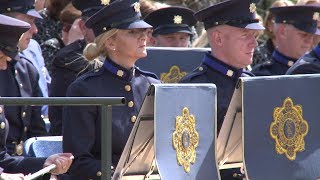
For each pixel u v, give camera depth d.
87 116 22.45
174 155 20.30
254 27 24.86
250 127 21.41
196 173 20.84
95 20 23.44
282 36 30.94
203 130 21.12
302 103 22.58
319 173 22.89
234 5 24.86
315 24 30.55
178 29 31.80
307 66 27.58
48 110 29.05
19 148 25.66
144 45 23.45
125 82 23.53
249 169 21.36
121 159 20.22
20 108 26.58
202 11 25.23
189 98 20.66
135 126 19.98
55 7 33.59
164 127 20.03
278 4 32.66
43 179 20.02
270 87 21.77
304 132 22.67
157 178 21.16
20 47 26.19
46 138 25.23
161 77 28.30
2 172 21.28
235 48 24.88
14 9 26.88
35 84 27.70
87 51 23.70
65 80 29.20
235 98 21.38
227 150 22.09
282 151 22.14
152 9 31.81
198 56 28.58
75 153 22.41
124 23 23.16
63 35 32.41
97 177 22.05
